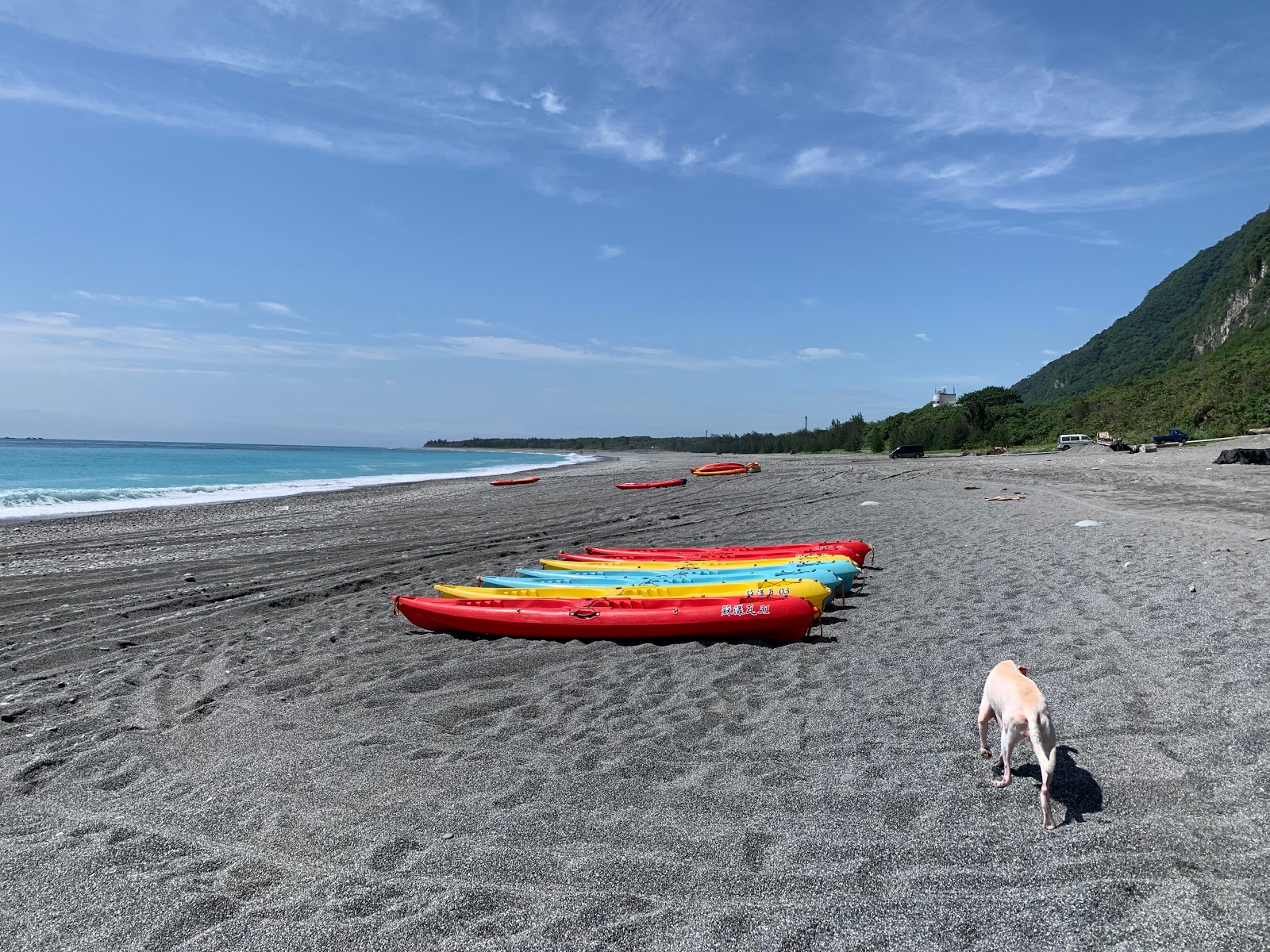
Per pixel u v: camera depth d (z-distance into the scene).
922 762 4.70
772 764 4.87
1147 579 8.93
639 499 27.25
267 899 3.62
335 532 18.95
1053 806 4.02
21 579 12.94
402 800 4.64
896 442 76.31
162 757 5.57
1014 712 4.08
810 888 3.46
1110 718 5.12
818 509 19.97
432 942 3.23
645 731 5.60
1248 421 43.38
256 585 12.20
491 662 7.59
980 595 9.05
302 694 6.90
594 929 3.25
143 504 27.42
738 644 7.89
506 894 3.55
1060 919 3.10
